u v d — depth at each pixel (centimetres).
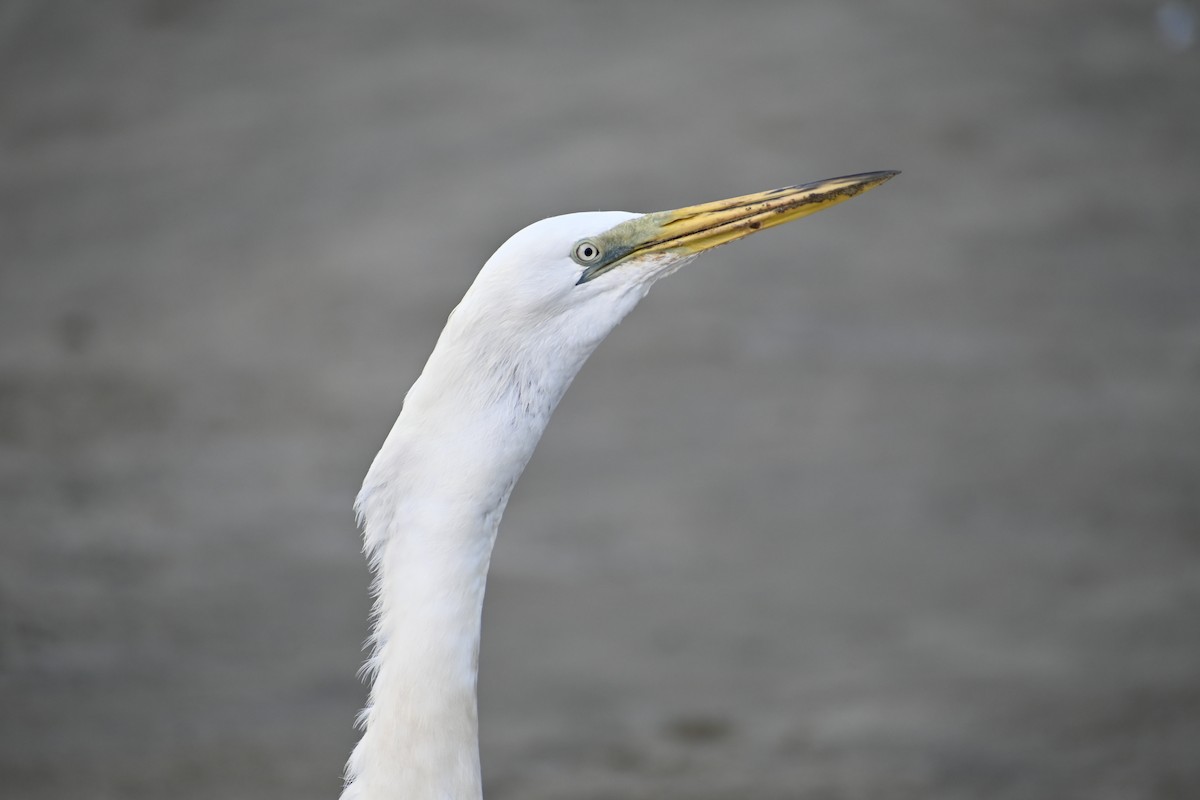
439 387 464
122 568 1365
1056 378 1758
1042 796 1022
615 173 2255
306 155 2420
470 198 2214
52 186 2389
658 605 1315
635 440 1641
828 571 1373
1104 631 1257
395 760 459
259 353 1847
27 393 1753
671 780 1038
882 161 2334
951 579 1354
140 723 1109
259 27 2981
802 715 1145
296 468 1577
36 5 3095
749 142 2364
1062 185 2291
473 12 3011
